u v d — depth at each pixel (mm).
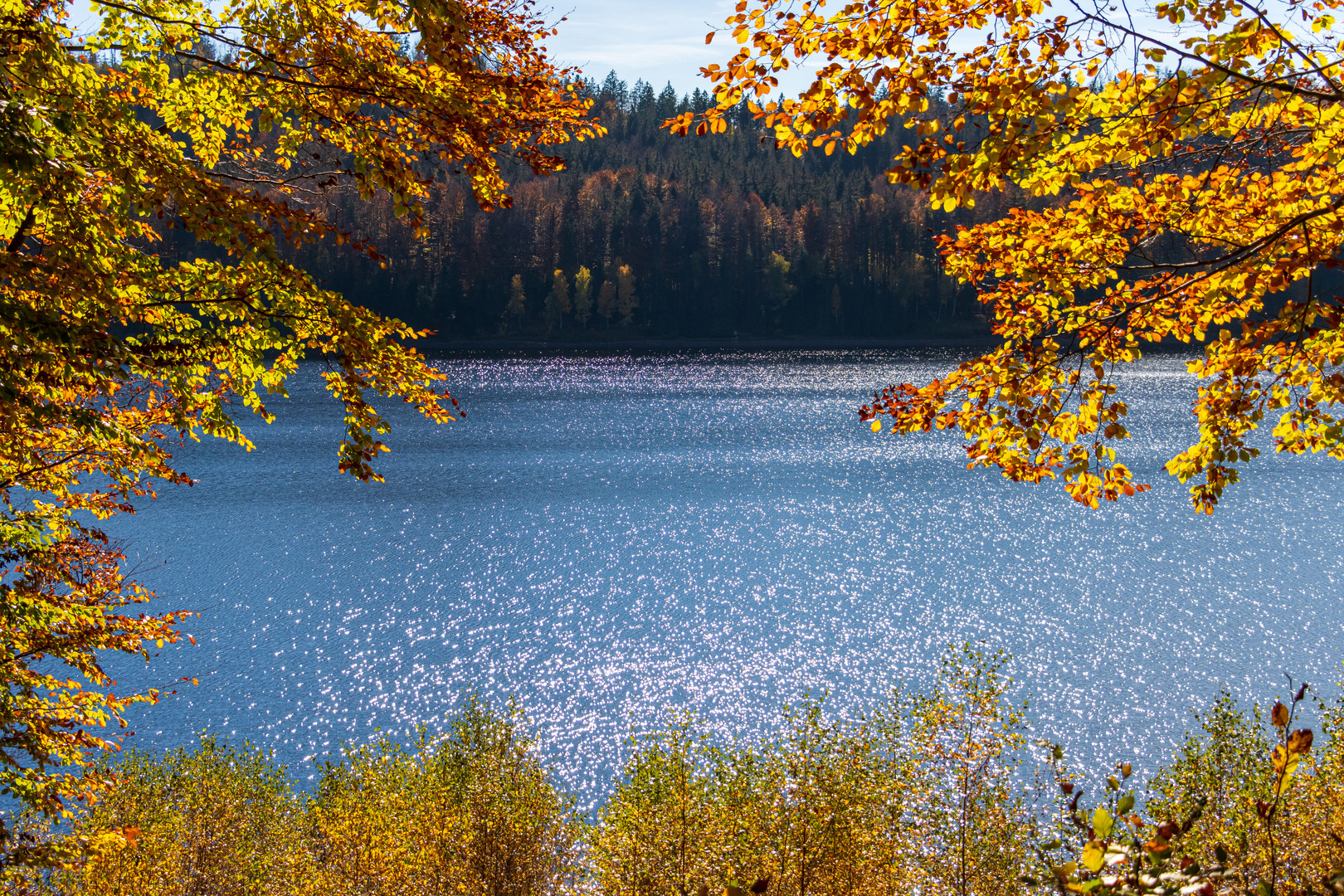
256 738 26094
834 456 66125
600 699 28922
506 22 6863
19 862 8945
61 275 6336
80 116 5934
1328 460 62250
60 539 9445
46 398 7879
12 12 5824
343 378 7516
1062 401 6531
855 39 5180
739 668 31328
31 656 9109
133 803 16719
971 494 56000
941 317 143125
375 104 6887
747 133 188625
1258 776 13477
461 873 16359
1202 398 6602
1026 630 34562
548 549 44938
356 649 32906
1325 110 5684
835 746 15438
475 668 31312
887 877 13969
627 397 90562
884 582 40469
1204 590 38719
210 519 49281
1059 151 5590
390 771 17891
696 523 49500
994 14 5168
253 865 16984
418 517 50438
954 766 14648
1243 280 6012
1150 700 28047
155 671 30422
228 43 6430
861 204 147625
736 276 146000
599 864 15344
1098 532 47688
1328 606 36500
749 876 14156
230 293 7309
